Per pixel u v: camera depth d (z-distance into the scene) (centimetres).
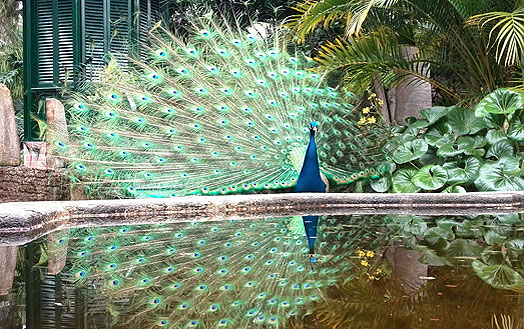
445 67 856
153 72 715
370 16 841
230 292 176
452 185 725
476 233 352
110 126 688
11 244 319
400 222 427
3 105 605
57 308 158
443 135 776
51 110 689
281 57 804
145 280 204
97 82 727
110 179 688
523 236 334
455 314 138
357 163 784
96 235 360
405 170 778
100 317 146
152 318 144
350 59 818
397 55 824
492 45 771
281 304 155
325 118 773
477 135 767
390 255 258
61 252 285
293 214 518
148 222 446
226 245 304
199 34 781
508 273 206
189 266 235
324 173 753
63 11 1075
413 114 910
